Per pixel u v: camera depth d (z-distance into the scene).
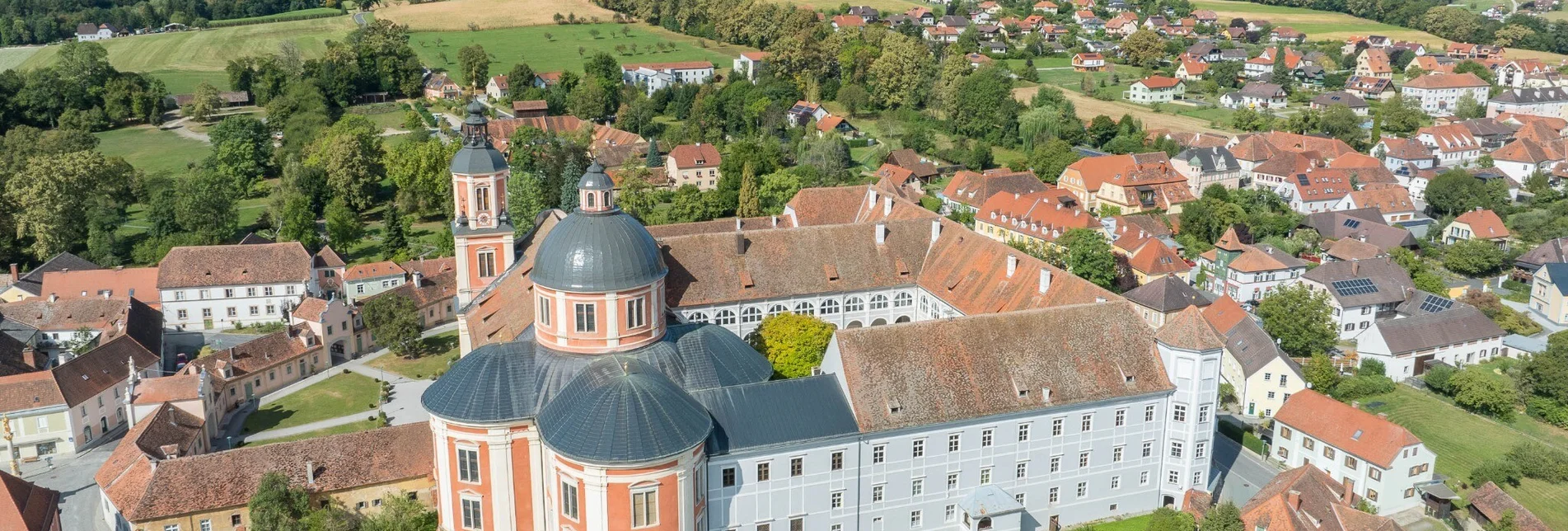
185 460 97.81
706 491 86.88
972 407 93.31
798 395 90.88
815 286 128.75
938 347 95.06
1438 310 160.12
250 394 137.00
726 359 95.88
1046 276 114.69
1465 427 128.38
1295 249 199.62
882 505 93.25
